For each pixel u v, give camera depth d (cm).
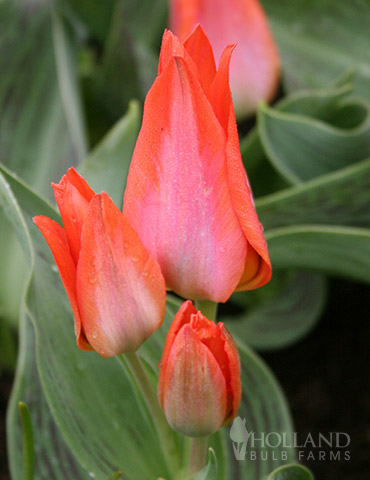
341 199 50
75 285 33
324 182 48
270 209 50
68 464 44
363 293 71
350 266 49
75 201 32
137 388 40
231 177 32
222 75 32
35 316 38
